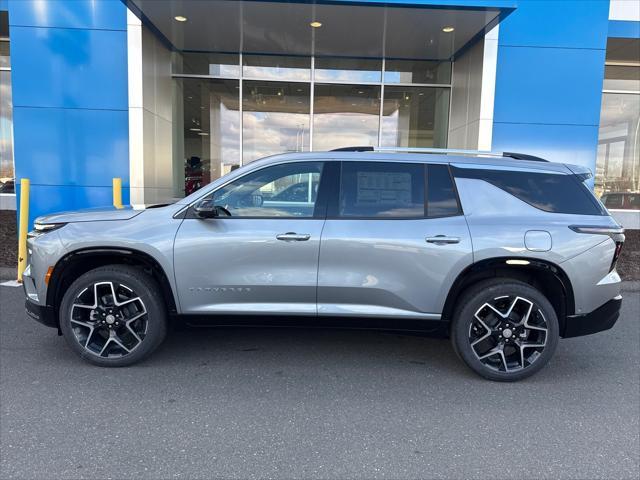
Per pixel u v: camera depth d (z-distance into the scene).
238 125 12.03
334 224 3.94
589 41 9.98
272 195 4.04
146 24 9.50
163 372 4.05
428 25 9.24
